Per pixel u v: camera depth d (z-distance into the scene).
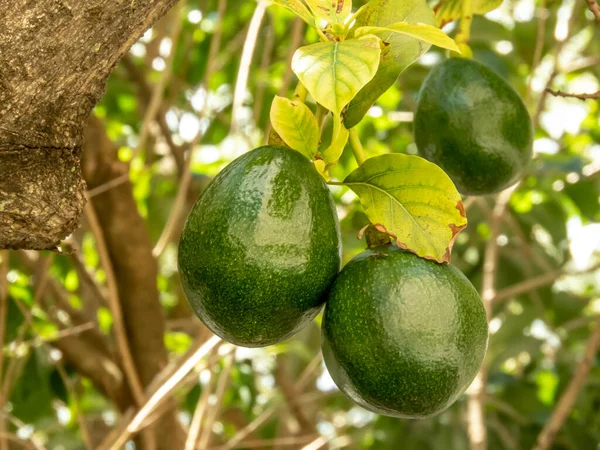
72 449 1.28
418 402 0.50
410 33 0.48
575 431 1.16
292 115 0.51
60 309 1.12
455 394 0.51
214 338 0.89
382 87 0.53
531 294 1.22
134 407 0.99
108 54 0.45
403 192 0.51
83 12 0.43
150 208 1.26
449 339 0.49
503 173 0.67
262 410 1.40
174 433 1.05
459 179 0.68
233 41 1.29
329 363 0.53
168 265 1.58
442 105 0.67
